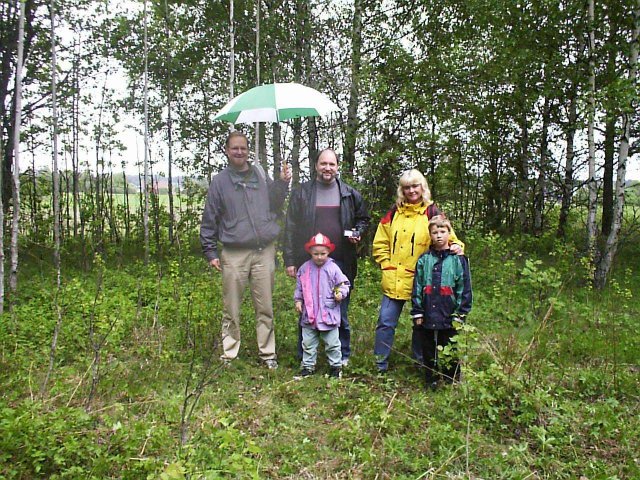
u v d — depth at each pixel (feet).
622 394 13.91
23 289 24.67
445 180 48.73
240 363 15.90
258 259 15.78
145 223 35.37
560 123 38.55
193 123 43.45
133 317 19.49
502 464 10.30
